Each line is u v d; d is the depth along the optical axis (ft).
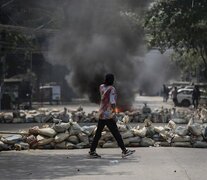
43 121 107.24
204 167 46.44
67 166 47.52
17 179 40.78
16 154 56.49
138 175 42.11
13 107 175.83
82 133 62.49
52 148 61.46
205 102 187.62
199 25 136.87
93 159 52.21
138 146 63.05
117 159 52.08
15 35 143.02
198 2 124.67
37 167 47.06
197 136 62.75
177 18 127.54
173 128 65.51
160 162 49.73
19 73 230.89
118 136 53.26
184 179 40.16
